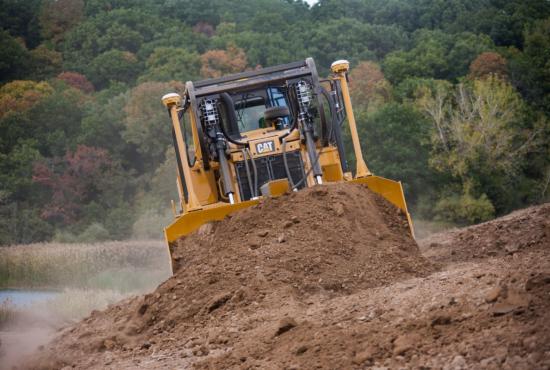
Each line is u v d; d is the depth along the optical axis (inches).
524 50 6535.4
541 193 4197.8
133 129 6077.8
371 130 4008.4
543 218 1015.0
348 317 615.5
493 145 4089.6
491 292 540.1
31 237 5083.7
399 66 6491.1
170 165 5201.8
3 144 6505.9
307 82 984.9
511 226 1033.5
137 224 4670.3
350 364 513.3
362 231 836.6
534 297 514.0
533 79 5930.1
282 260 786.2
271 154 960.3
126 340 770.2
